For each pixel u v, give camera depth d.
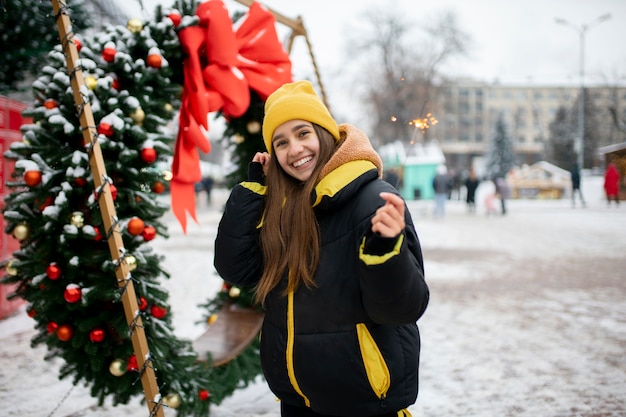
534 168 26.84
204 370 2.73
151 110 2.60
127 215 2.46
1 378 3.48
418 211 18.91
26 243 2.38
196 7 2.85
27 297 2.35
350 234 1.43
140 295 2.36
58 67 2.39
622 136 33.41
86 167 2.25
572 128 37.12
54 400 3.12
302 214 1.48
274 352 1.51
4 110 4.99
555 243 10.23
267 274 1.53
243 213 1.65
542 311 5.16
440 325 4.71
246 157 3.68
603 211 18.11
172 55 2.73
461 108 45.06
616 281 6.54
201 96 2.70
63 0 2.10
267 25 3.15
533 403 3.02
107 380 2.38
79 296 2.22
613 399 3.05
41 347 4.14
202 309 5.38
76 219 2.20
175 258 8.96
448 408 2.97
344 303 1.41
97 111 2.29
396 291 1.25
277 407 3.06
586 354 3.86
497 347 4.06
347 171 1.47
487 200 17.42
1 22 3.70
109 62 2.43
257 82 3.04
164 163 2.68
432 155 24.33
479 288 6.29
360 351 1.39
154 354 2.31
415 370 1.46
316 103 1.58
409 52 17.02
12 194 2.27
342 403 1.41
